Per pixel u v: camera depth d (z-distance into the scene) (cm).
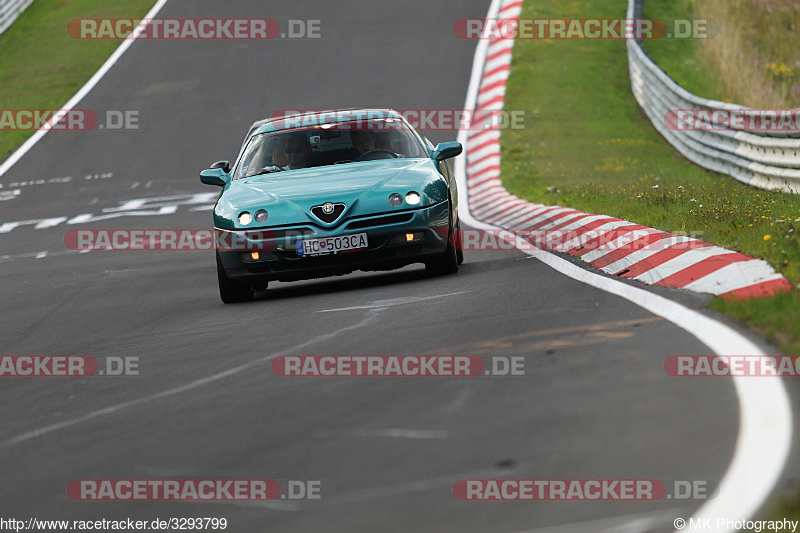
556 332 2023
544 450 1307
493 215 5306
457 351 1950
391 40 11169
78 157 8925
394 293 2905
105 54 12138
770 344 1705
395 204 3073
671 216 3612
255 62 11044
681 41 10362
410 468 1299
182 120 9619
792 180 4728
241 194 3209
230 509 1238
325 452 1410
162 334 2673
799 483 1117
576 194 5231
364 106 9231
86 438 1673
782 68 9094
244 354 2209
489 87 9438
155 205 7044
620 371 1648
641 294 2339
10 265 5166
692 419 1364
